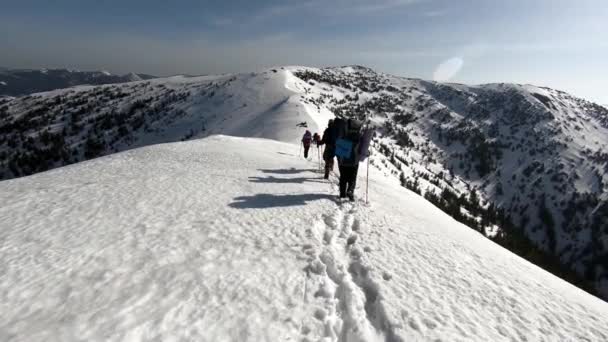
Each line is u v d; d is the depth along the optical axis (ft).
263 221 26.48
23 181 38.63
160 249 19.66
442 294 17.71
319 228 26.37
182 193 33.96
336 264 19.69
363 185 50.55
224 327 13.00
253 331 12.95
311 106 472.85
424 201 63.57
